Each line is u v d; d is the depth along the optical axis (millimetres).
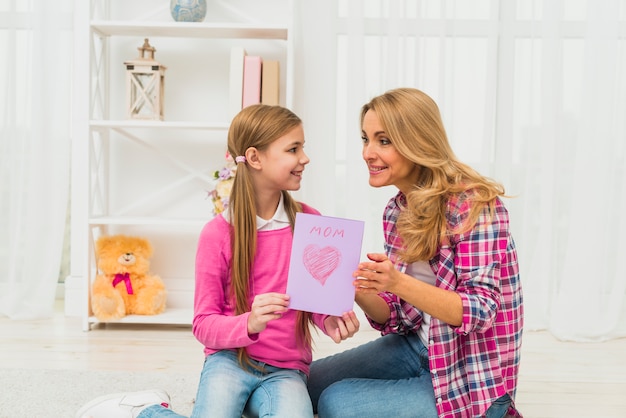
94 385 1851
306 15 2664
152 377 1930
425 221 1341
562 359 2273
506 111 2646
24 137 2686
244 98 2504
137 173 2770
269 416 1279
